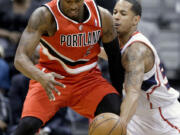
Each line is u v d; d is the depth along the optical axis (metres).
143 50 9.89
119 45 10.39
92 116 10.23
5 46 17.28
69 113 15.02
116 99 9.94
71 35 9.41
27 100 9.97
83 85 10.12
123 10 10.32
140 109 10.87
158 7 23.80
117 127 8.70
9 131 13.98
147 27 18.20
